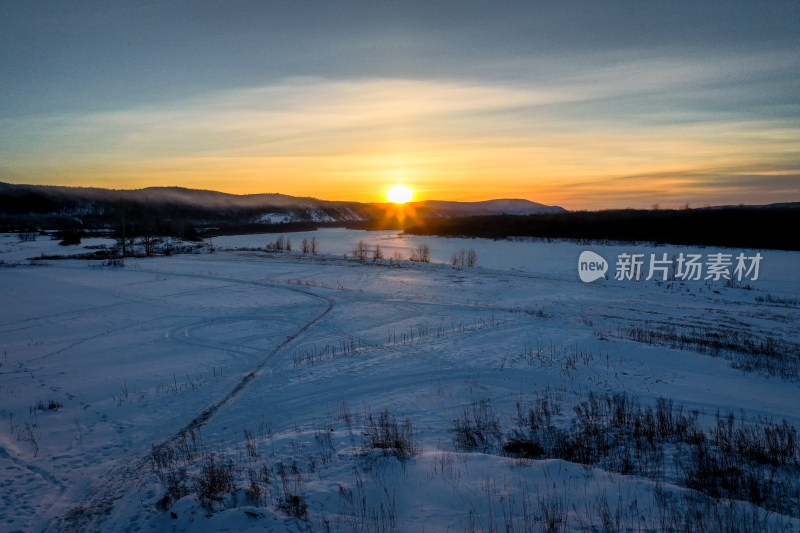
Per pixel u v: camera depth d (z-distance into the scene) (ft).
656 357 49.42
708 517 17.46
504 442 27.45
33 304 97.35
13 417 38.09
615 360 48.32
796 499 19.66
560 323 73.36
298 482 22.36
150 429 35.22
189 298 103.45
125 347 63.98
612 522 17.19
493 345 56.80
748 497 19.94
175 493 22.74
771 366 47.44
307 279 136.26
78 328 76.84
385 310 88.69
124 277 136.67
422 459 24.23
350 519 18.45
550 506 18.63
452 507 19.11
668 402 35.47
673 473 22.65
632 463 23.93
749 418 31.76
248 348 62.28
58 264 169.68
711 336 66.23
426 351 54.80
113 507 22.79
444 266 167.02
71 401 42.27
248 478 23.48
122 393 44.52
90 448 31.63
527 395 37.70
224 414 37.99
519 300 105.81
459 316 81.97
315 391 42.37
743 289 120.98
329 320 79.92
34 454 30.53
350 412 35.37
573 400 36.19
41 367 54.49
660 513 17.83
